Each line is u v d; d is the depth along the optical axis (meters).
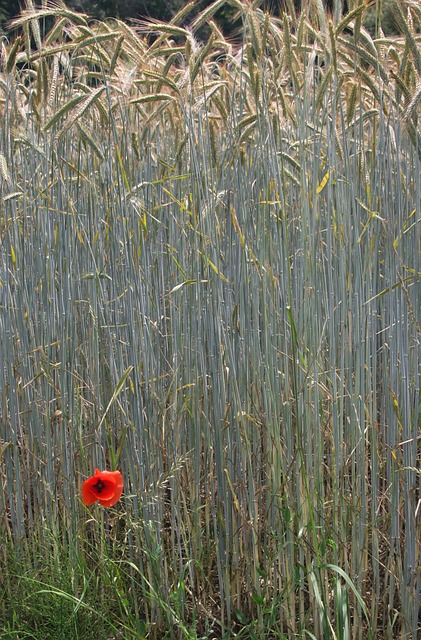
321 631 2.92
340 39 2.87
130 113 3.55
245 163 3.36
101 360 3.31
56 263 3.44
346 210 2.87
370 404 2.84
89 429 3.45
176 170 3.39
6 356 3.29
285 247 2.78
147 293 3.19
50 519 3.27
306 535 2.93
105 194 3.40
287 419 2.94
